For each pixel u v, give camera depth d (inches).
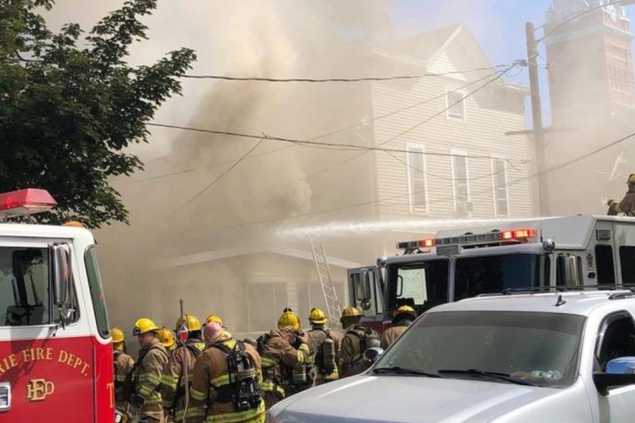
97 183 322.7
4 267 174.9
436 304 328.5
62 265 176.2
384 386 157.9
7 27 299.7
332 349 298.5
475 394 144.6
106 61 341.7
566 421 141.0
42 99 290.5
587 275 323.3
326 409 146.7
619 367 149.2
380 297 351.6
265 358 281.9
